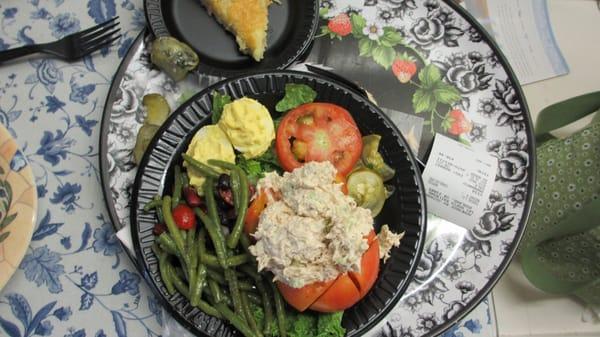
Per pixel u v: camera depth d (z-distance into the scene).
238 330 0.34
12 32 0.42
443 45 0.42
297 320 0.35
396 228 0.37
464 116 0.41
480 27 0.42
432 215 0.38
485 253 0.38
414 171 0.37
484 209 0.38
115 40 0.42
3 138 0.36
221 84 0.37
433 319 0.36
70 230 0.38
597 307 0.40
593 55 0.46
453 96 0.41
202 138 0.37
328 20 0.42
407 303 0.36
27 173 0.35
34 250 0.37
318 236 0.32
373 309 0.35
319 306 0.34
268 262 0.32
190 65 0.39
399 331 0.36
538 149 0.40
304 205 0.32
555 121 0.41
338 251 0.31
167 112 0.39
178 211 0.34
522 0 0.47
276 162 0.38
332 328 0.34
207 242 0.35
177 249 0.34
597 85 0.45
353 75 0.41
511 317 0.40
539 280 0.38
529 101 0.45
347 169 0.37
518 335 0.40
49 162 0.39
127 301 0.37
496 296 0.40
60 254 0.37
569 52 0.46
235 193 0.34
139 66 0.40
